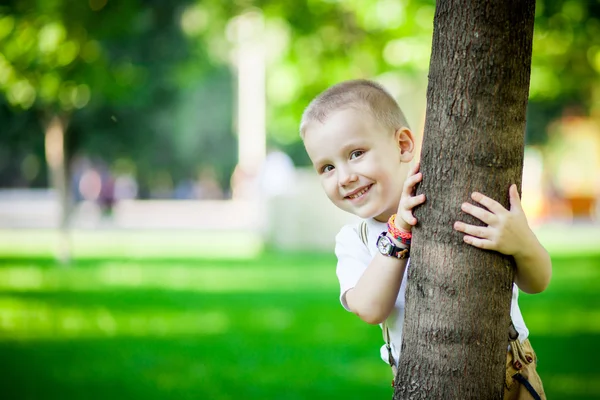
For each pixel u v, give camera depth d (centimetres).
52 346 830
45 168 4306
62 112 1588
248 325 929
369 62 1446
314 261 1589
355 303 286
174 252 1845
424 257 266
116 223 2928
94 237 2345
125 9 1280
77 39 1301
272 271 1448
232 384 659
